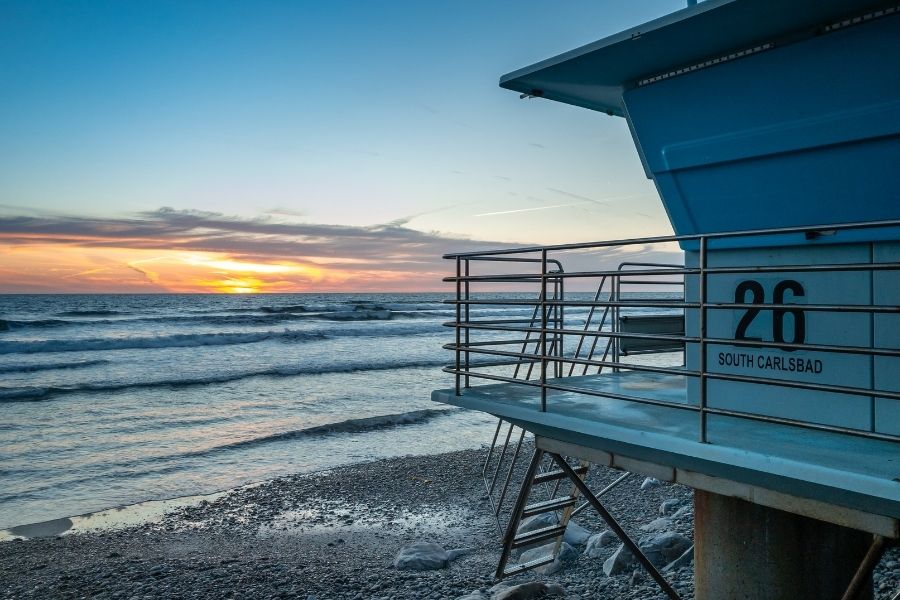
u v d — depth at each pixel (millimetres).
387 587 8273
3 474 14820
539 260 6590
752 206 4559
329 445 17688
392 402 23703
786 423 3359
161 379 27859
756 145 4465
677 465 4320
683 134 4922
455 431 19422
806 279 4316
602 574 8188
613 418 4730
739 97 4539
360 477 14570
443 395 6125
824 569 4562
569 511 7055
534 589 7137
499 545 10094
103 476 14742
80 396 24328
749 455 3625
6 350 35812
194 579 8812
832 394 4199
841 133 4035
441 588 8102
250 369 31031
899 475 3125
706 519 4762
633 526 10320
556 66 5070
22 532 11359
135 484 14203
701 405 3875
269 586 8453
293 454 16734
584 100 6074
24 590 8656
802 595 4484
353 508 12547
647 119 5180
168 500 13156
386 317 66125
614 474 14039
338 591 8211
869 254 4016
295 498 13203
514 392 6105
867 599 4891
